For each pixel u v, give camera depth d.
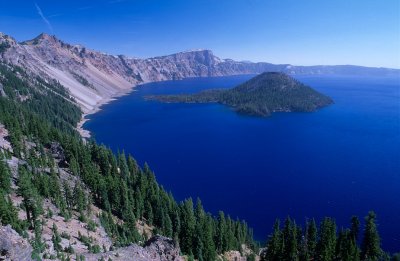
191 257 95.69
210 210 161.50
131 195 125.88
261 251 124.19
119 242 93.25
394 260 103.62
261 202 169.50
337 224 147.50
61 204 98.25
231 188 187.38
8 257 49.66
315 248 100.00
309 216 155.00
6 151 126.38
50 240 71.38
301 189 185.00
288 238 97.50
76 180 130.12
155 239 83.81
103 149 166.88
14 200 91.69
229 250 114.81
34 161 127.31
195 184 193.75
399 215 154.38
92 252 73.44
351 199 171.25
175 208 126.12
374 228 99.69
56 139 173.50
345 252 92.19
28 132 169.75
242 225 131.75
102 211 117.62
